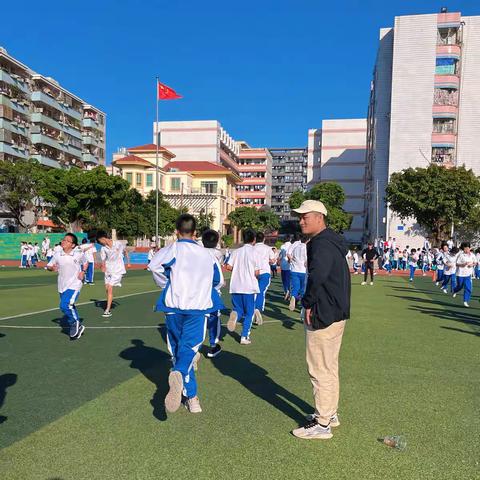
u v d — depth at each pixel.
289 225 75.44
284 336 7.59
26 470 3.02
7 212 52.59
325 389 3.58
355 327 8.37
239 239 69.06
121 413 4.03
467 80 42.78
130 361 5.79
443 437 3.61
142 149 61.94
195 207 60.50
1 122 50.50
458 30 42.69
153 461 3.17
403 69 43.38
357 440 3.55
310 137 90.81
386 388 4.81
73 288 7.08
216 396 4.54
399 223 42.69
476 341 7.21
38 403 4.25
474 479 2.97
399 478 2.97
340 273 3.56
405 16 43.22
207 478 2.95
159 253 4.04
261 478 2.96
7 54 50.97
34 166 42.91
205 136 77.62
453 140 42.72
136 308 10.57
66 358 5.91
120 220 42.62
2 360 5.79
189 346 3.92
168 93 35.34
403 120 43.41
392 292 15.20
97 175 40.81
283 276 12.57
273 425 3.83
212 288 4.24
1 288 15.24
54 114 61.50
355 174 84.94
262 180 105.44
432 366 5.69
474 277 23.41
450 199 33.84
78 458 3.20
